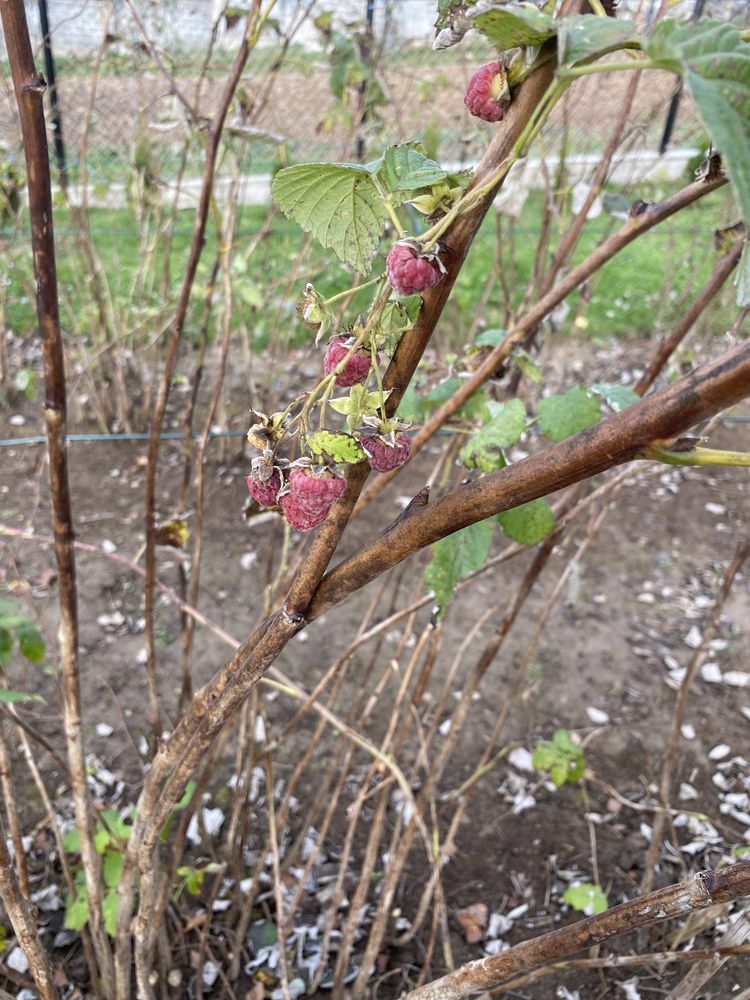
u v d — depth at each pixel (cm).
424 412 58
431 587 45
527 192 89
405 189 24
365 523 146
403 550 27
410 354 26
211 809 90
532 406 168
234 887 78
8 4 32
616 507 154
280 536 140
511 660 116
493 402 53
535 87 22
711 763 102
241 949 77
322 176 26
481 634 120
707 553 143
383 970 77
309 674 111
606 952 77
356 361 26
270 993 74
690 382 20
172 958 75
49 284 38
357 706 75
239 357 191
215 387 66
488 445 44
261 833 89
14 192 143
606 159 59
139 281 183
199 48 128
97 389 176
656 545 144
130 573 129
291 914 72
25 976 72
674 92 86
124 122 162
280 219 208
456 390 54
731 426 180
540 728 105
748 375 19
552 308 47
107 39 112
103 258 214
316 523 27
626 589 132
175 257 207
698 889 30
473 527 45
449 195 24
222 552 136
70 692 51
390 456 26
